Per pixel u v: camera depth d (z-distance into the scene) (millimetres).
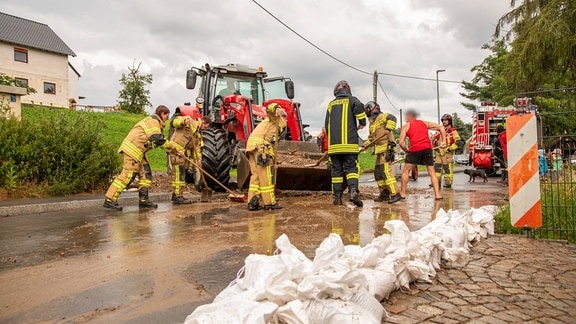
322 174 9531
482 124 21812
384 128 8586
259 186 7570
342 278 2488
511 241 4910
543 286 3330
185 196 9984
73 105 42906
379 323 2527
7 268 3959
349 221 6160
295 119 10766
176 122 8867
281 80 12312
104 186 10547
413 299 3035
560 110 5832
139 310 2926
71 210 8070
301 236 5125
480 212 5348
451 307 2891
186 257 4254
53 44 46438
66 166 9961
